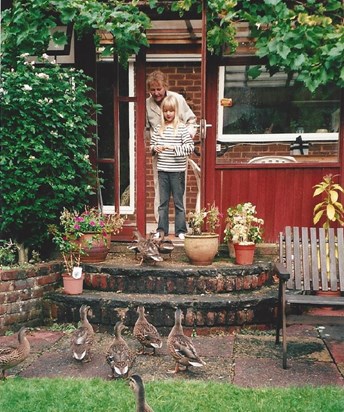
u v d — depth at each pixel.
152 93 6.16
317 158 6.36
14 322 5.20
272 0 5.66
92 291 5.48
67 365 4.29
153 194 9.06
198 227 5.60
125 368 3.84
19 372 4.14
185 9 5.75
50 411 3.37
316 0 5.95
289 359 4.41
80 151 5.96
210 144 6.39
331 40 5.72
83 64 6.32
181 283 5.34
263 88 6.39
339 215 6.24
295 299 4.37
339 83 5.80
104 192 6.47
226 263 5.72
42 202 5.61
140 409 2.86
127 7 5.85
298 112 6.36
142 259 5.59
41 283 5.43
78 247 5.57
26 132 5.41
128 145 6.49
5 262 5.56
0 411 3.37
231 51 6.21
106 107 6.39
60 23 6.16
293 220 6.36
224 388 3.73
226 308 5.09
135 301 5.08
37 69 5.66
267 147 6.42
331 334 5.07
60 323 5.34
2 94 5.30
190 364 3.96
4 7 6.22
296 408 3.40
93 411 3.38
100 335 5.09
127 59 6.17
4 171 5.39
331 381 3.95
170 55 8.78
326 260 4.94
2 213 5.48
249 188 6.39
